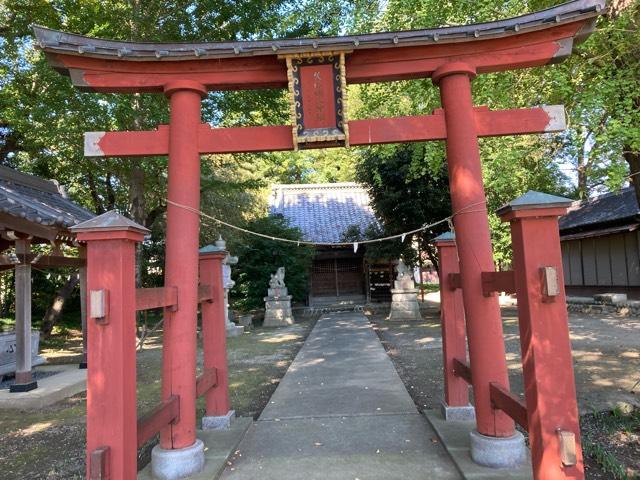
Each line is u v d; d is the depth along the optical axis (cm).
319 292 1977
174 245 389
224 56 395
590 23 396
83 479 374
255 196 1908
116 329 274
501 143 664
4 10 1002
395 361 826
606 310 1416
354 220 2069
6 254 841
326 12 800
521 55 406
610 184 489
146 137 414
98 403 270
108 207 1464
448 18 636
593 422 453
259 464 381
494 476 335
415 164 834
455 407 464
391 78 427
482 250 382
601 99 481
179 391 369
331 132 399
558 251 273
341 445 416
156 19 1009
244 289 1742
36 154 1153
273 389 661
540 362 263
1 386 734
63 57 394
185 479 346
